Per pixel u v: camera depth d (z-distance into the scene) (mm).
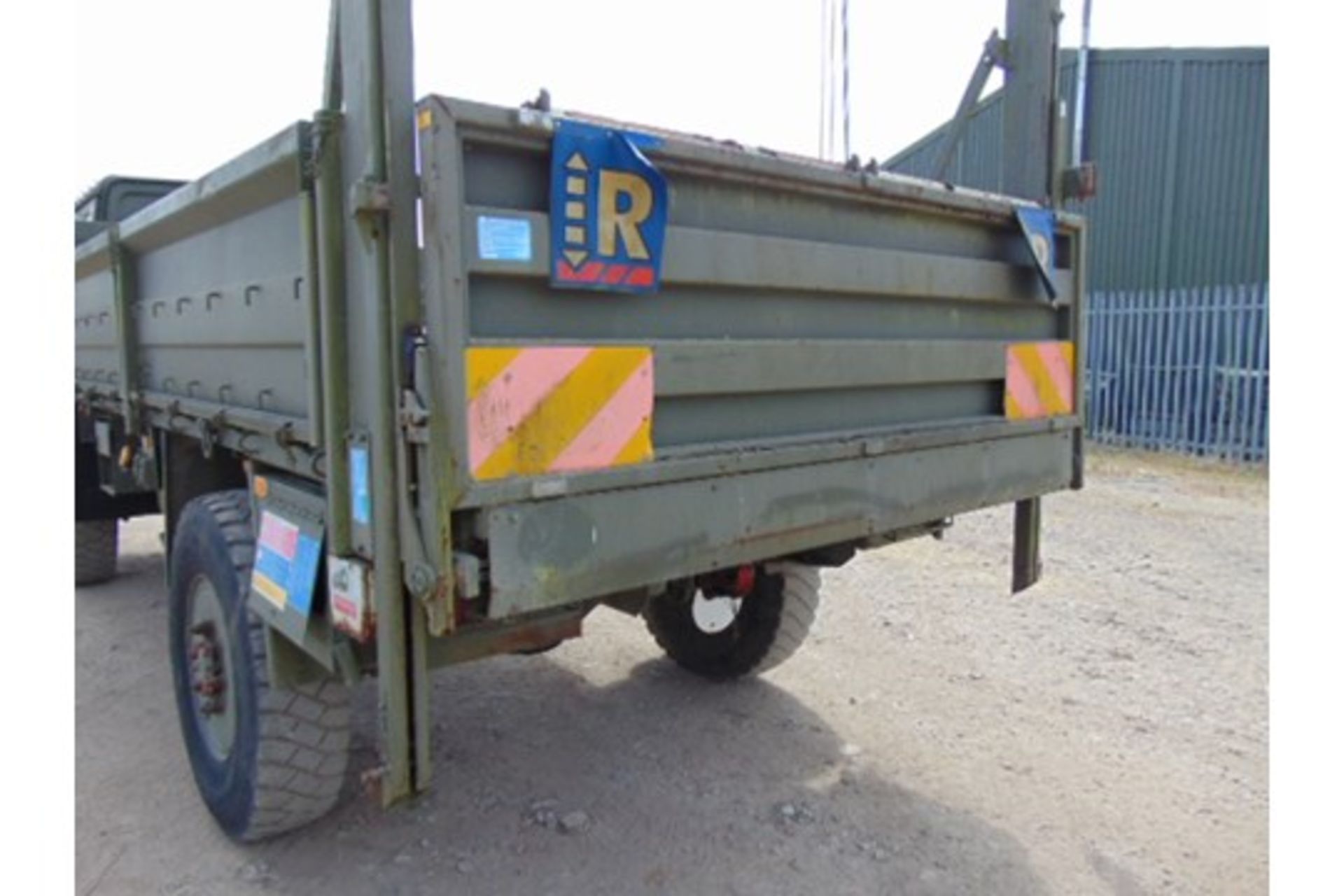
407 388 2000
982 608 5367
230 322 2986
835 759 3590
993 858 2945
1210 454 11055
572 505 2100
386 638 2115
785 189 2508
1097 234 14414
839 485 2641
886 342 2805
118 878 2844
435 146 1879
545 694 4195
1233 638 4875
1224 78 13133
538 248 2033
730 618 4195
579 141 2057
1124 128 14023
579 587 2121
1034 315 3377
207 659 2965
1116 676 4383
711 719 3939
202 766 3096
